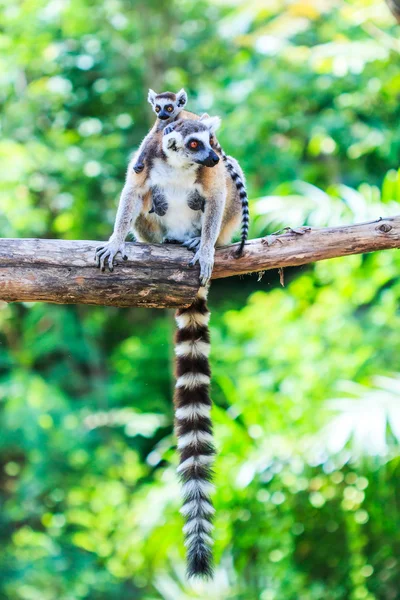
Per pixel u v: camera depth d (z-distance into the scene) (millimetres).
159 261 5855
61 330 16953
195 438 6625
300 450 9484
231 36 15625
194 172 6527
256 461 9398
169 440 12688
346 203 9523
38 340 16953
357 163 14398
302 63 13445
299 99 14250
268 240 6184
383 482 9086
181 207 6746
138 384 17000
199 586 10672
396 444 8648
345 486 9562
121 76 16938
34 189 16094
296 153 14617
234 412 10484
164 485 10328
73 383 17297
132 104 17250
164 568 11367
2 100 16703
